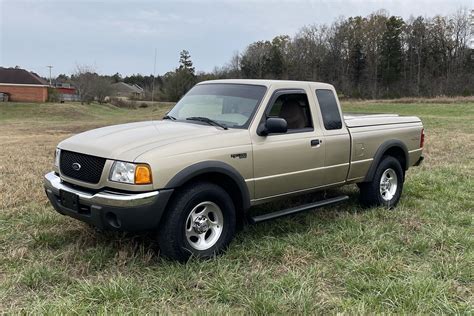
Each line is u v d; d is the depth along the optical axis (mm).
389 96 73188
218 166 4266
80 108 52312
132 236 4734
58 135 22547
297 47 87188
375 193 6137
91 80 64688
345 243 4781
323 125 5414
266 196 4828
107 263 4172
